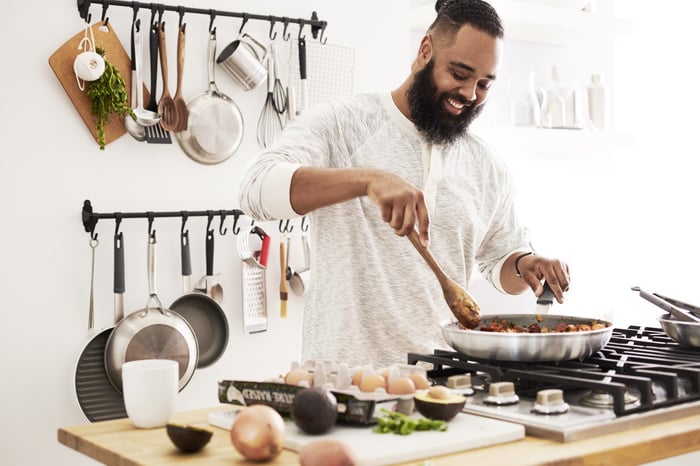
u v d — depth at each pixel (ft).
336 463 3.42
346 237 6.48
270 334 9.68
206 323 9.29
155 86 8.82
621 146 12.35
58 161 8.41
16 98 8.20
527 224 11.96
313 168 5.48
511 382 4.84
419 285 6.56
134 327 8.53
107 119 8.46
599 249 12.72
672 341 6.25
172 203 9.05
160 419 4.46
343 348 6.35
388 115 6.69
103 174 8.64
